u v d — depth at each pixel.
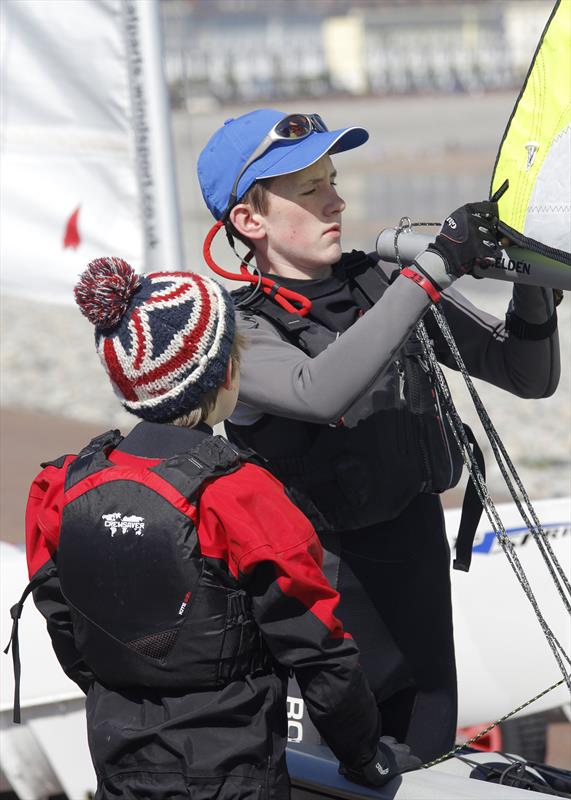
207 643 7.87
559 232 8.45
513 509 14.22
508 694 14.30
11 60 14.80
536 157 8.63
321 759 9.48
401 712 10.32
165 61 14.22
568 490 29.47
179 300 7.88
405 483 9.83
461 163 138.38
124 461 8.25
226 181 10.15
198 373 7.95
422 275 8.63
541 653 14.38
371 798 8.95
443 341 10.64
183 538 7.79
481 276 9.05
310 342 9.66
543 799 8.75
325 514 9.75
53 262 15.10
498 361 10.54
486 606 14.13
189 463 7.92
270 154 9.88
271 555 7.68
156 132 14.22
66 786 12.71
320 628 7.86
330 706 8.02
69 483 8.29
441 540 10.48
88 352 47.34
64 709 12.62
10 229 15.37
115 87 14.18
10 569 12.66
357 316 10.06
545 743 15.55
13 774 12.60
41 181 15.00
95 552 8.02
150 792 7.92
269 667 8.23
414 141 178.88
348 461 9.67
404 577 10.11
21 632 12.43
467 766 9.98
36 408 38.12
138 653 8.02
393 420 9.80
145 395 8.05
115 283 7.87
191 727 7.94
